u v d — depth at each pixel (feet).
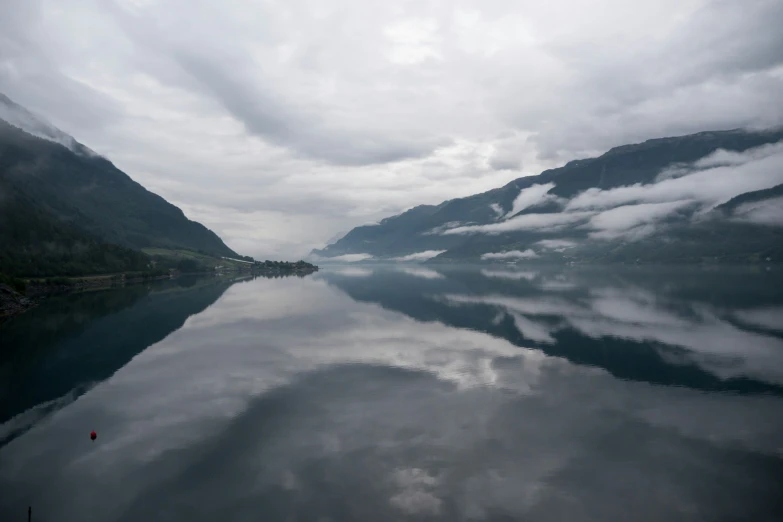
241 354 196.03
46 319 295.28
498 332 235.81
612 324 253.65
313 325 264.31
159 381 159.84
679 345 200.95
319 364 177.99
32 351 207.21
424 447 104.58
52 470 97.86
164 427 119.55
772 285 440.45
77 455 104.73
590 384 149.38
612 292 419.95
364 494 85.56
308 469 95.61
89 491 89.35
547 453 101.30
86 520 80.23
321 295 443.73
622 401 133.69
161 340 226.99
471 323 263.90
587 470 93.86
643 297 374.22
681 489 86.89
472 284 562.66
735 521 77.46
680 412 124.88
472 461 98.02
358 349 201.87
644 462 97.25
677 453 101.24
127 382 159.33
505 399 135.64
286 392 145.48
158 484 91.20
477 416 122.83
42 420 126.41
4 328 264.52
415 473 92.99
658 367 167.94
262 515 79.71
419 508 80.89
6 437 115.75
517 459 98.58
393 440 108.68
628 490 86.48
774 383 148.05
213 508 82.38
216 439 111.34
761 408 127.03
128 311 331.36
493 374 161.27
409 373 163.73
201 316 304.71
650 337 217.97
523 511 79.92
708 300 342.23
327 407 131.34
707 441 107.04
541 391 142.82
